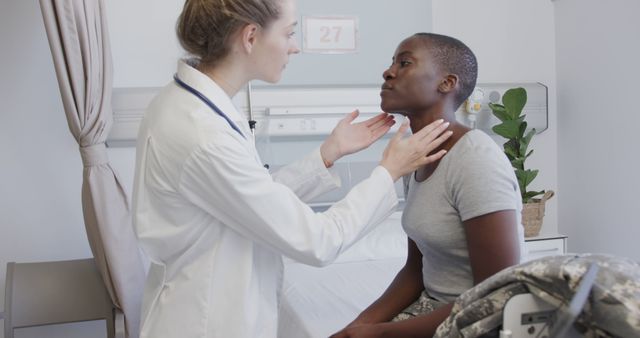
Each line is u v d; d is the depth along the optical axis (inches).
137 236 48.5
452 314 35.4
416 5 112.7
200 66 50.1
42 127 99.2
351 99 107.0
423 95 50.2
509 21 118.3
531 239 109.3
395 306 56.4
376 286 83.1
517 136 109.1
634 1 100.8
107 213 87.8
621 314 28.9
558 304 30.5
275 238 46.1
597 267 29.9
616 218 108.7
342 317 69.0
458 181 46.6
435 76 50.0
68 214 101.7
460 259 49.5
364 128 58.0
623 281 29.6
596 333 31.2
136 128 99.4
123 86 102.6
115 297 87.5
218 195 44.9
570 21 116.5
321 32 108.6
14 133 98.3
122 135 99.2
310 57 108.7
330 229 47.0
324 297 77.8
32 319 84.2
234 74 49.3
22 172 99.2
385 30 111.5
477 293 34.1
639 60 100.3
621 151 106.0
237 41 47.1
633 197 104.1
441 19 114.5
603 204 111.7
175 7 103.4
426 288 54.7
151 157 46.8
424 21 113.4
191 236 47.7
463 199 45.9
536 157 122.8
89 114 87.0
